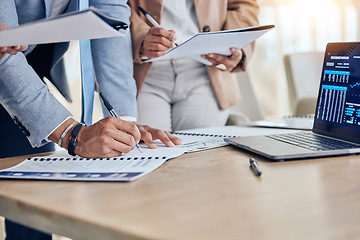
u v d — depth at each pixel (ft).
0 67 3.08
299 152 2.95
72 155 3.23
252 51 5.83
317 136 3.66
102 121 3.27
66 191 2.30
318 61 9.77
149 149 3.48
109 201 2.06
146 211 1.87
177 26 5.65
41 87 3.25
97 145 3.10
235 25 5.88
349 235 1.52
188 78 5.88
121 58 4.39
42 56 4.23
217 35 4.25
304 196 2.02
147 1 5.49
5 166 3.08
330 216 1.72
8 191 2.35
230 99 6.16
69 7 4.00
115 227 1.69
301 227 1.61
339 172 2.50
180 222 1.70
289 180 2.34
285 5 20.38
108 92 4.33
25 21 3.85
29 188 2.40
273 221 1.68
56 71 4.54
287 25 20.53
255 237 1.51
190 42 4.20
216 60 5.33
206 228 1.62
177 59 5.72
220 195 2.08
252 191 2.14
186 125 6.06
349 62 3.46
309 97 8.77
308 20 20.81
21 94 3.14
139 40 5.10
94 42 4.32
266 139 3.58
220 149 3.46
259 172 2.47
